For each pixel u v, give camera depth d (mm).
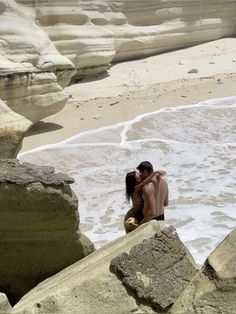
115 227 7836
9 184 4309
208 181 9664
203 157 11094
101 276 3750
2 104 8758
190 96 16047
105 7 20281
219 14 24531
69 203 4410
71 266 4418
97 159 11117
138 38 21594
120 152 11523
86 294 3670
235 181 9648
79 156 11297
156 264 3812
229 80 17672
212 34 24422
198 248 6984
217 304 3330
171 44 23125
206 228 7613
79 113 14703
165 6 22547
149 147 11820
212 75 18609
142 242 3936
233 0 24797
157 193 5848
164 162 10852
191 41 23844
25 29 14625
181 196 8914
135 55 22031
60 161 10992
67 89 17500
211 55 21891
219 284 3393
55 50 15258
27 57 13938
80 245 4629
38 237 4523
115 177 10016
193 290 3449
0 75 12359
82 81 18719
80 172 10297
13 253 4562
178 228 7629
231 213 8164
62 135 12844
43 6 17203
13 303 4676
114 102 15648
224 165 10578
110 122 13805
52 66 14531
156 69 20203
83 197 9016
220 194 9000
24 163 4664
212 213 8156
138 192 5902
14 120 8281
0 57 13328
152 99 15875
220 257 3543
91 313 3578
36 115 13297
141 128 13258
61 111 14953
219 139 12438
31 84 12992
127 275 3717
